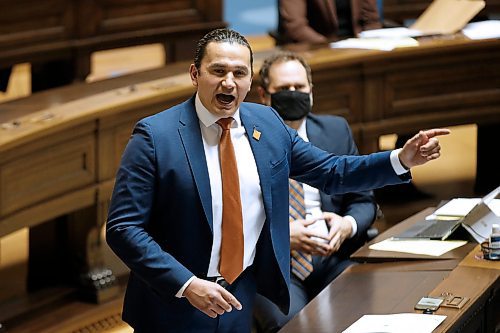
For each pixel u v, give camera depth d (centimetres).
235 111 973
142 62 3053
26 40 1986
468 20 1917
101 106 1445
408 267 1124
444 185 2019
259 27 3269
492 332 1080
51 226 1560
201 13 2275
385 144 2284
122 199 965
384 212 1877
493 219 1209
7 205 1328
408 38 1869
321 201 1318
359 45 1823
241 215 990
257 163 998
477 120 1898
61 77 2116
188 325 991
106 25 2116
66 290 1554
